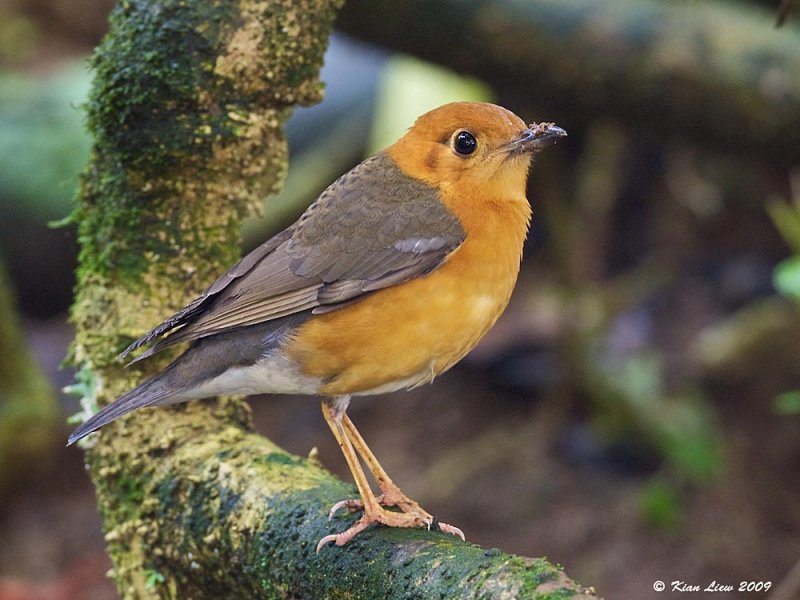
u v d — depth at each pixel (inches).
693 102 467.2
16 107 641.6
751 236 597.3
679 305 569.0
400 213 304.8
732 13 475.5
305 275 299.1
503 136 312.3
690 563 469.7
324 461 543.8
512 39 464.8
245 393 305.9
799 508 486.3
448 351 302.8
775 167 522.0
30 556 524.7
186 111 305.3
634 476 515.2
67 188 610.2
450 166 312.8
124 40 304.3
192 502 294.5
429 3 460.1
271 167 324.2
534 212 620.7
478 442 537.3
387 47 482.9
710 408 524.4
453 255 300.4
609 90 474.3
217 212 320.8
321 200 316.8
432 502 514.3
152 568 303.7
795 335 521.7
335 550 267.0
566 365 537.3
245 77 306.7
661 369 538.0
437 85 550.0
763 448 510.6
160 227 318.7
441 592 241.9
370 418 565.9
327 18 315.6
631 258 601.3
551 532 490.9
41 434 550.6
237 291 301.0
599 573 472.1
